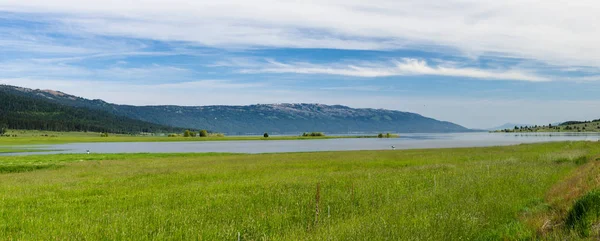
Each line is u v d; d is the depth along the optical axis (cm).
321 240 1034
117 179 2664
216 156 5628
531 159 3438
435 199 1544
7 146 10519
